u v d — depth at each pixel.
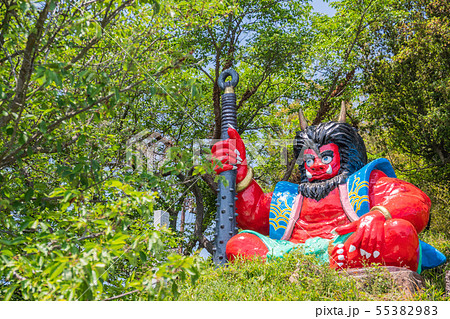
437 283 7.46
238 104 15.47
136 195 3.58
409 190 7.88
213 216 15.94
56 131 4.58
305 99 15.24
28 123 4.57
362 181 8.06
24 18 3.77
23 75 3.54
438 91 11.96
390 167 8.54
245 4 13.92
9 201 3.91
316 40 14.20
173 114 13.55
